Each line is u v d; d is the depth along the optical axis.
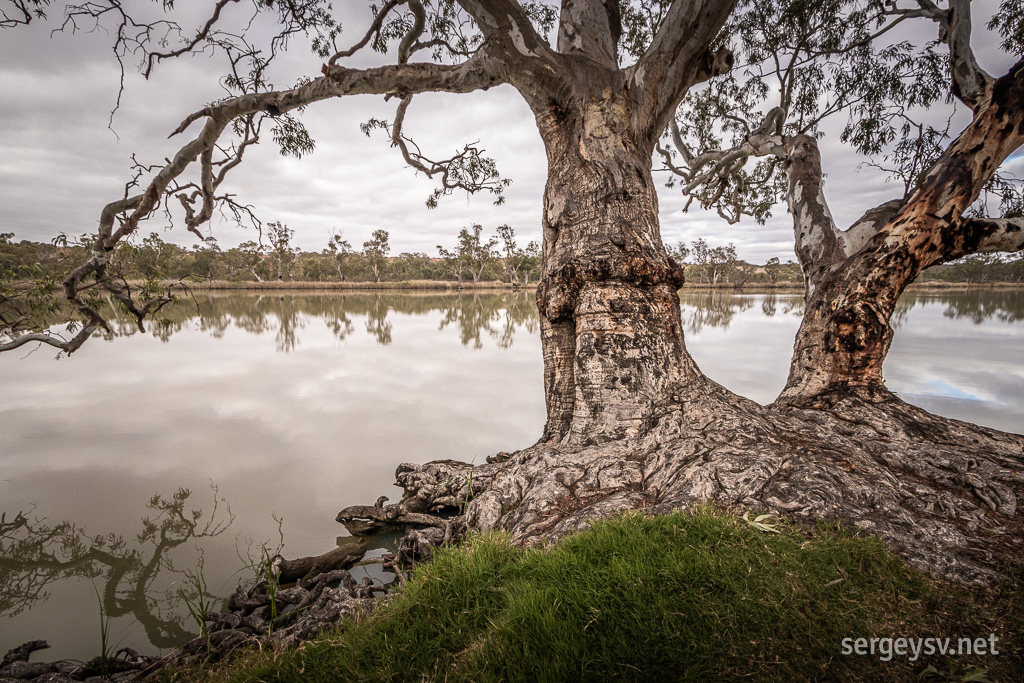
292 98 6.48
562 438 4.95
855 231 6.80
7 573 4.42
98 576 4.38
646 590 2.15
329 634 2.53
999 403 9.12
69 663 3.02
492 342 19.45
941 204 5.14
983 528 3.01
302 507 5.61
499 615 2.24
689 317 27.88
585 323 4.85
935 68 7.75
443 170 9.37
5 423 8.64
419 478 6.01
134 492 5.94
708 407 4.36
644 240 5.00
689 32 5.31
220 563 4.52
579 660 1.86
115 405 9.88
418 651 2.16
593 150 5.25
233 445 7.57
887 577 2.26
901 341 17.00
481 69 5.62
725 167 11.16
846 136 9.01
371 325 26.16
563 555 2.56
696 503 3.00
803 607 2.06
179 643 3.50
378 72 5.95
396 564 4.04
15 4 4.89
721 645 1.87
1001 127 4.90
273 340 19.95
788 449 3.79
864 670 1.78
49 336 6.64
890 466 3.97
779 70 9.12
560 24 5.86
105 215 6.98
